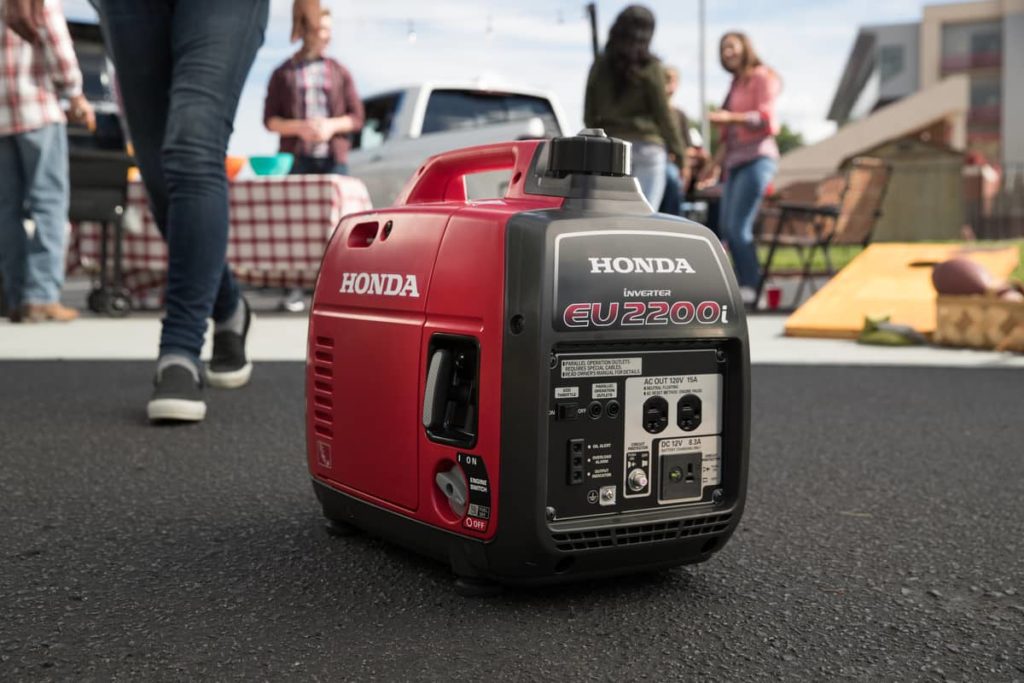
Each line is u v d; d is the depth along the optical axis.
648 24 5.05
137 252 6.91
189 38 2.72
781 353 4.93
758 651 1.33
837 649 1.34
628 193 1.54
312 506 2.03
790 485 2.28
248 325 3.59
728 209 7.36
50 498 2.07
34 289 5.99
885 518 2.00
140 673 1.24
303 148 6.84
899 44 45.44
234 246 6.38
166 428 2.81
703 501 1.56
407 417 1.56
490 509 1.44
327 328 1.74
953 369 4.32
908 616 1.47
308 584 1.56
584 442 1.45
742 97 7.09
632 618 1.44
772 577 1.63
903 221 22.34
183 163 2.75
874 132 34.09
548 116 8.33
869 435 2.88
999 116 43.38
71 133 6.80
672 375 1.52
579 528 1.45
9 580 1.58
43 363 4.23
